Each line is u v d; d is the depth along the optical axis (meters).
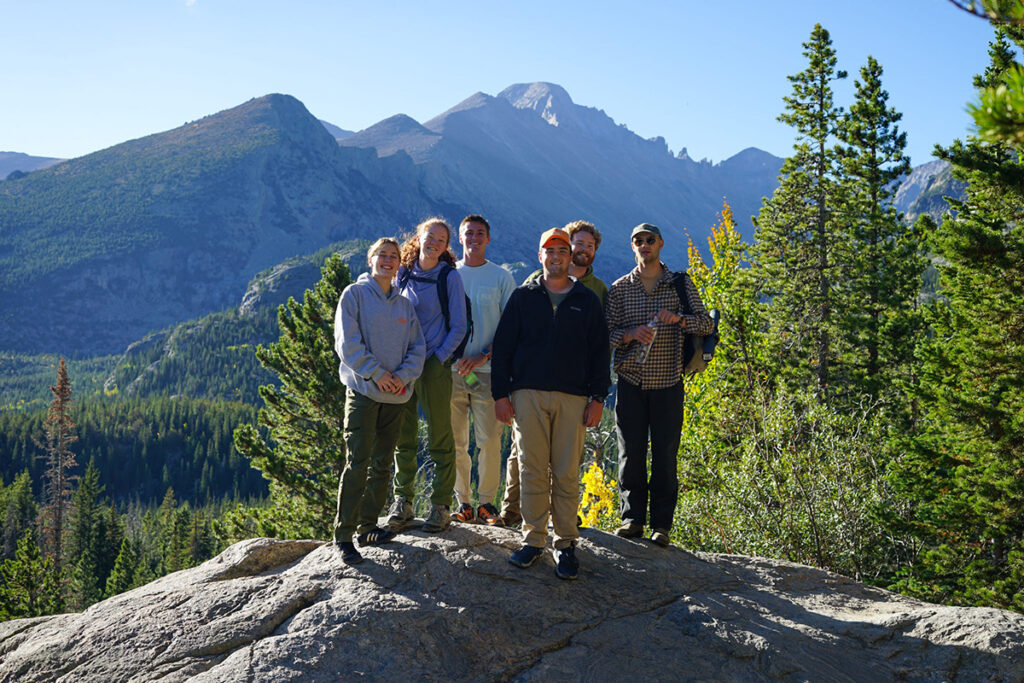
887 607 5.39
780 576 5.70
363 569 4.61
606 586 4.85
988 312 10.80
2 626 4.36
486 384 6.04
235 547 5.10
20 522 85.25
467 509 6.17
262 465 22.52
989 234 9.68
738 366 20.27
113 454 158.25
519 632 4.25
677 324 5.60
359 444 4.89
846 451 11.51
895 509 11.21
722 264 23.42
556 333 4.89
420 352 5.07
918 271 29.52
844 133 31.59
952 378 11.70
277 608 4.21
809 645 4.52
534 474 4.87
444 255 5.66
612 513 12.91
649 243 5.61
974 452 11.07
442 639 4.09
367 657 3.88
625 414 5.74
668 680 4.02
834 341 31.27
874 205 30.75
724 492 10.74
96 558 76.31
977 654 4.48
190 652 3.89
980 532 11.14
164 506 106.25
